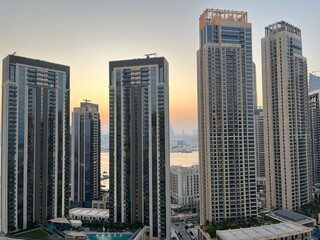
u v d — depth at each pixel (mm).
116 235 196000
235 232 177750
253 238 167250
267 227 185625
